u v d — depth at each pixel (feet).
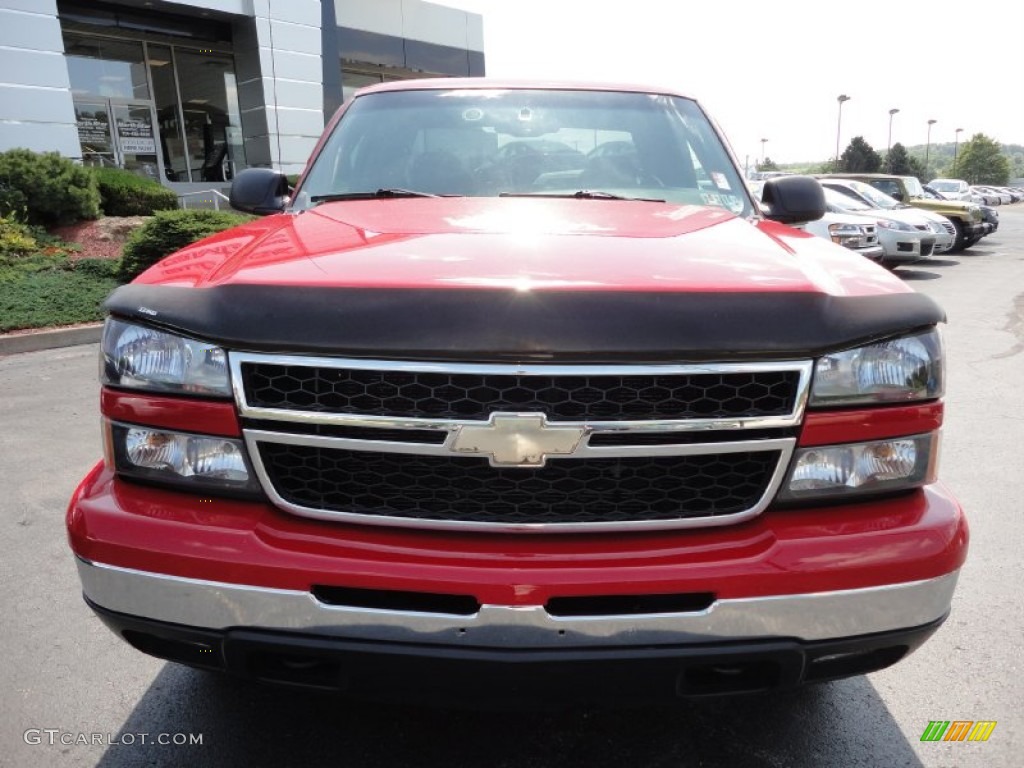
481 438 5.55
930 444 6.11
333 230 7.53
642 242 6.96
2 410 18.72
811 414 5.81
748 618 5.63
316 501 5.91
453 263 6.15
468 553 5.66
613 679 5.62
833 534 5.79
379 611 5.57
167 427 6.01
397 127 10.75
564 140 10.54
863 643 5.83
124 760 7.19
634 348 5.46
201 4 58.39
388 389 5.63
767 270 6.28
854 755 7.30
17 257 35.17
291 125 64.34
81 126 59.72
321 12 66.18
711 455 5.81
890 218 46.60
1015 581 10.64
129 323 6.17
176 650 6.09
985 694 8.25
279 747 7.36
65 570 10.89
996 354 24.97
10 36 47.42
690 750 7.34
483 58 90.22
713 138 10.91
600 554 5.66
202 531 5.79
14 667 8.64
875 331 5.84
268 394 5.81
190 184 65.26
